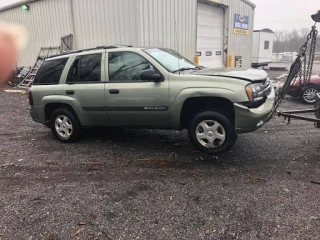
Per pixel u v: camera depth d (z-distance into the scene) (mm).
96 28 10766
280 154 4477
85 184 3758
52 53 13211
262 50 24219
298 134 5449
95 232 2766
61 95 5191
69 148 5172
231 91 3941
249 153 4559
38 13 13414
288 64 32281
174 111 4309
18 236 2744
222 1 12734
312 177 3682
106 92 4715
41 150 5121
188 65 5031
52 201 3359
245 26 15188
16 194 3555
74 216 3039
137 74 4582
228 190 3449
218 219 2893
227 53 13984
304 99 8484
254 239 2578
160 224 2852
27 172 4195
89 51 5055
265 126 6059
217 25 13188
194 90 4113
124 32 9914
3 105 9609
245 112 3902
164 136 5613
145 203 3242
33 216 3064
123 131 6062
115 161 4480
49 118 5641
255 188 3469
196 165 4203
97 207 3195
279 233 2641
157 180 3785
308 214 2908
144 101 4461
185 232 2715
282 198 3223
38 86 5512
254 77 4133
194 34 11594
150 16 9672
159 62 4473
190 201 3246
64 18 12117
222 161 4297
